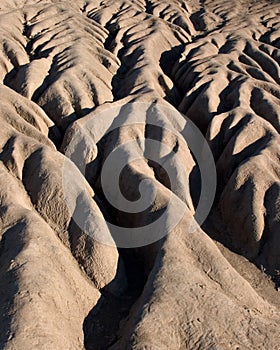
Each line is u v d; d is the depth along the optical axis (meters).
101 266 17.62
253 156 23.81
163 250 17.69
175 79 38.78
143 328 14.60
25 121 25.02
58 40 39.62
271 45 47.34
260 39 49.03
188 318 15.18
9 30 40.59
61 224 18.72
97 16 50.94
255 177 22.50
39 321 13.72
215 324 15.14
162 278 16.38
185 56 41.94
